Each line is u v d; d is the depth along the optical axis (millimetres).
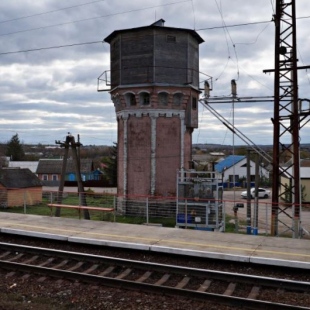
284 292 9062
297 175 20000
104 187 63719
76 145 23266
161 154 29109
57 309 8172
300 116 20469
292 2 20344
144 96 29297
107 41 31453
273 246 12250
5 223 15953
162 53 28766
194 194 22547
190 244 12469
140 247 12344
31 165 91688
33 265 10852
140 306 8438
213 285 9633
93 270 10844
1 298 8688
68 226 15383
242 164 67125
